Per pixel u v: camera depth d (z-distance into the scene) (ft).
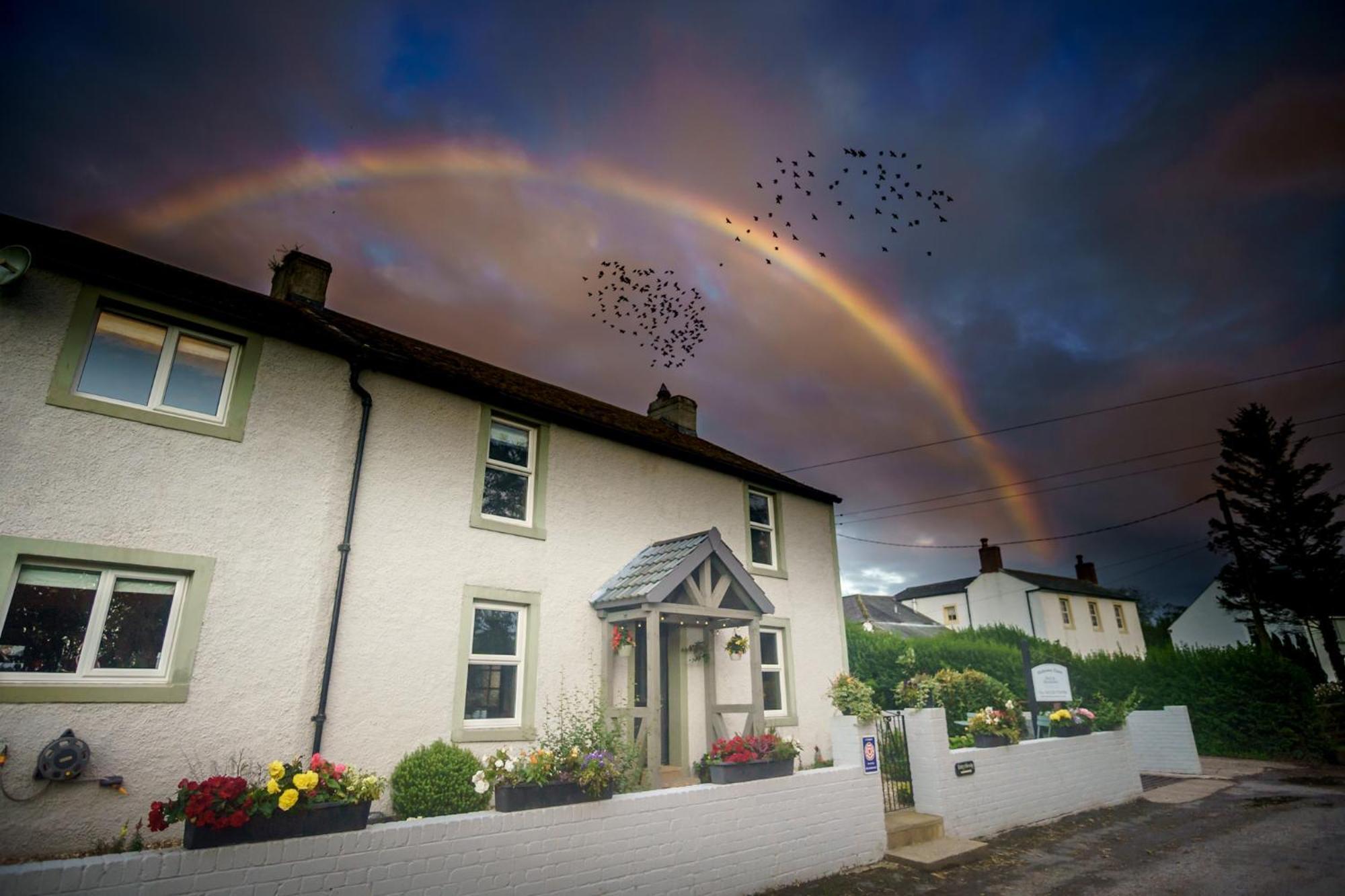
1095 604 127.65
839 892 24.13
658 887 21.45
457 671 28.22
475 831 18.39
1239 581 108.17
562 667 31.55
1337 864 25.80
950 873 26.30
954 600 130.31
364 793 17.28
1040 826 34.09
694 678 36.88
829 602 46.85
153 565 22.11
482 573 30.19
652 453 39.73
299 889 15.56
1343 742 61.77
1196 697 60.70
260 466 25.09
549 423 35.12
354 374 28.22
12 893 12.71
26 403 21.11
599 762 21.25
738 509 43.65
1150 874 25.44
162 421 23.40
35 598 20.38
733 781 24.94
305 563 25.29
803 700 42.19
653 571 32.12
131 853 14.20
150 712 21.06
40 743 19.27
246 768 22.25
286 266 38.19
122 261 25.16
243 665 23.03
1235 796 40.96
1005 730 35.50
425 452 29.91
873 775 29.14
